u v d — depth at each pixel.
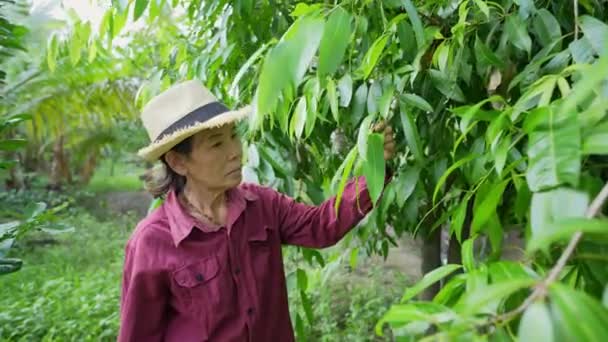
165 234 0.85
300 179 1.11
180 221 0.84
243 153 1.01
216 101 0.85
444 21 0.81
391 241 1.32
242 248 0.89
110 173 7.27
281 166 1.01
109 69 2.41
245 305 0.87
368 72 0.68
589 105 0.42
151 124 0.84
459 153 0.80
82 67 2.60
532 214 0.37
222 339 0.86
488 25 0.78
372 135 0.62
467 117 0.51
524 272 0.39
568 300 0.26
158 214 0.88
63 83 2.83
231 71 1.14
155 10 0.93
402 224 1.09
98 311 2.52
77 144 4.40
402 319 0.34
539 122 0.40
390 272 3.01
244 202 0.90
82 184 5.84
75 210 4.94
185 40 1.31
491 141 0.51
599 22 0.55
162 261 0.83
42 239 4.09
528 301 0.28
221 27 1.09
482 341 0.29
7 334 2.33
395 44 0.76
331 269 1.38
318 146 1.07
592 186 0.36
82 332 2.35
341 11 0.47
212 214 0.87
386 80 0.76
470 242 0.48
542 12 0.69
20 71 2.87
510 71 0.77
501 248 0.56
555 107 0.40
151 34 1.77
